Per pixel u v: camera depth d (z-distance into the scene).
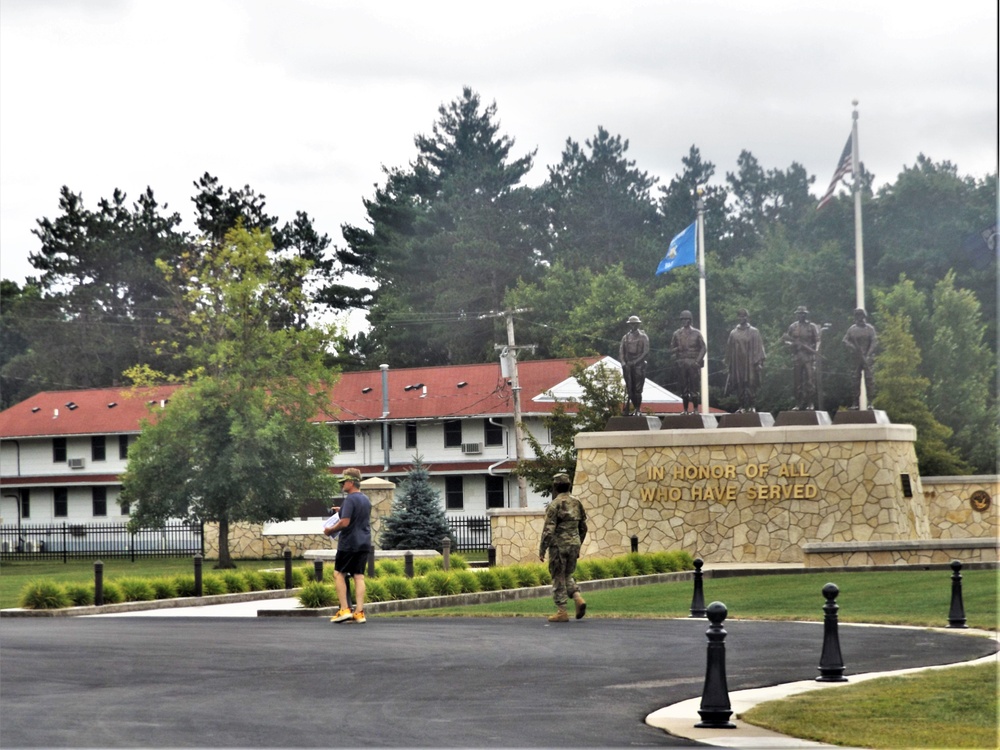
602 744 10.20
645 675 14.02
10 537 64.62
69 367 83.94
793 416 32.84
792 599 23.36
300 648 16.58
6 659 15.41
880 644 16.58
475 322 79.31
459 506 60.66
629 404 35.25
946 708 11.66
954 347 53.06
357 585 20.55
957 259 63.91
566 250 84.31
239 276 48.59
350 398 63.34
